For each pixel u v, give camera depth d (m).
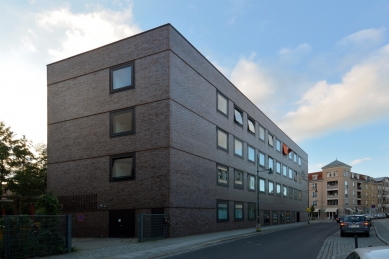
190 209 24.14
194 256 13.91
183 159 23.80
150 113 23.38
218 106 30.11
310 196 103.38
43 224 13.67
